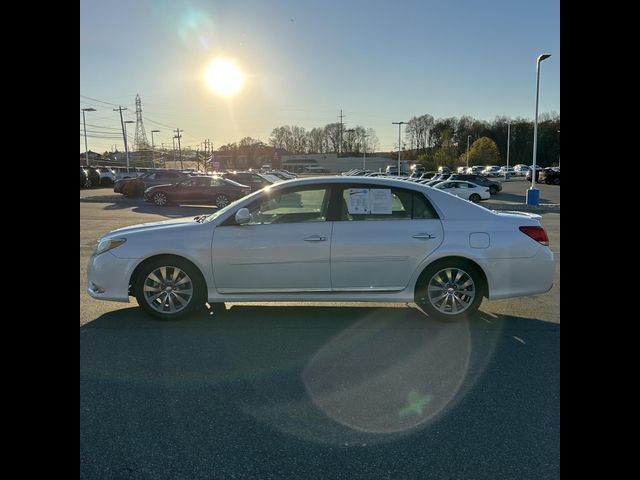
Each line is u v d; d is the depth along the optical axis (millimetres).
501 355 4125
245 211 4910
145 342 4414
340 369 3840
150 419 3051
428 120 116938
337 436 2867
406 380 3635
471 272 5012
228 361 3990
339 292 5004
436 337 4598
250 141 130375
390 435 2881
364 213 5043
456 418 3074
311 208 5086
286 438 2848
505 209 23000
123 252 4957
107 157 95000
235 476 2508
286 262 4938
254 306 5645
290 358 4062
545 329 4816
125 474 2518
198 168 99500
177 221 5477
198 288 5012
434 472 2537
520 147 102625
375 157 124438
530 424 2998
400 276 4988
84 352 4137
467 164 93938
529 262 5016
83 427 2939
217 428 2955
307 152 135375
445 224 5020
